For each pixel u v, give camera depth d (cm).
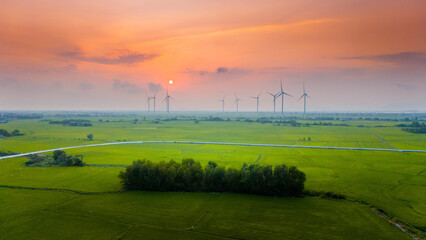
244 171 8144
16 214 6738
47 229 6028
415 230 5962
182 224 6266
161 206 7200
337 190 8338
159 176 8394
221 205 7250
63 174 10194
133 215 6700
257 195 7956
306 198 7744
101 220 6444
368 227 6103
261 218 6525
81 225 6209
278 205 7238
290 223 6284
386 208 7062
